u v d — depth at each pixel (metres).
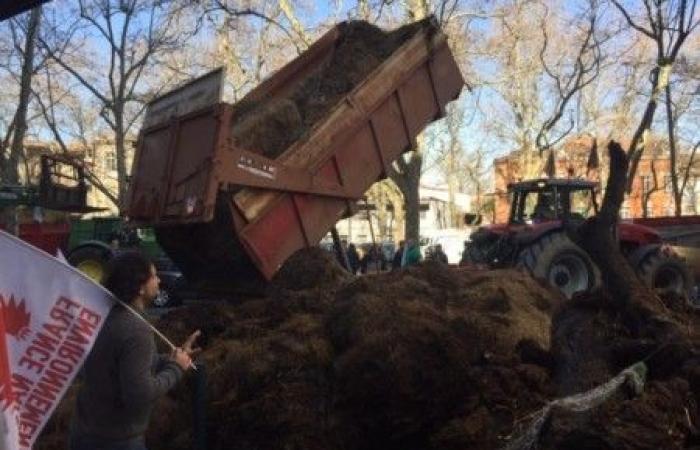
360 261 20.84
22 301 3.54
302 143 8.58
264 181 7.97
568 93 33.22
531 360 5.35
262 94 9.52
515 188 16.22
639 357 4.70
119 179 34.91
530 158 40.94
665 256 14.70
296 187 8.35
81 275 3.65
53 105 41.69
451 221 62.00
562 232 13.38
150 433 5.20
